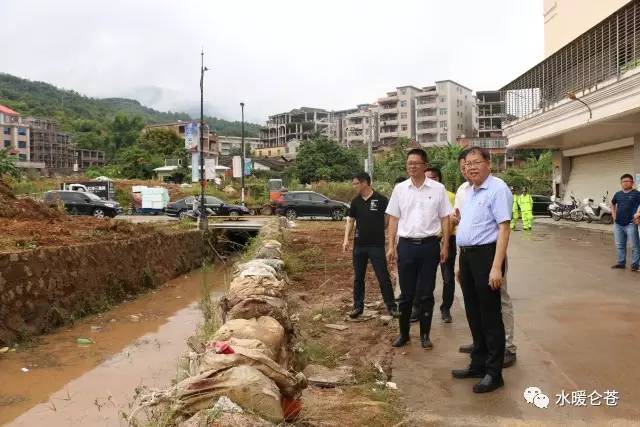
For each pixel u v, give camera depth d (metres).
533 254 12.45
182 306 10.48
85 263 9.84
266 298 5.05
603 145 20.19
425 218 5.40
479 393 4.26
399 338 5.66
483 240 4.32
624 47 14.10
